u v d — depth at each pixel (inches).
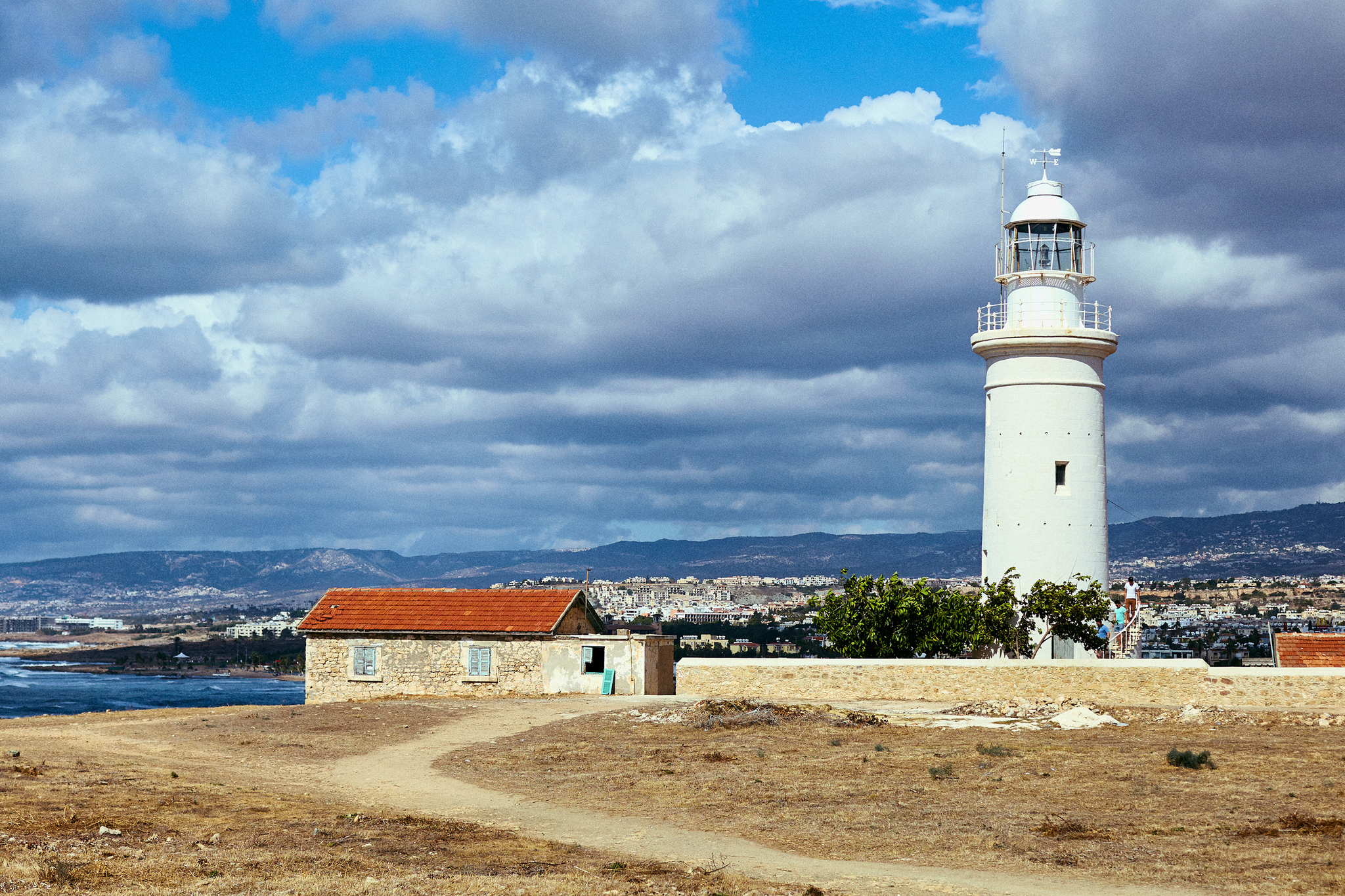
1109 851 737.6
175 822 840.3
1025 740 1190.9
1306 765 997.8
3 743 1270.9
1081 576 1742.1
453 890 662.5
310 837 804.6
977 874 705.6
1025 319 1859.0
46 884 649.0
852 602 1747.0
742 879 698.8
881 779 1000.9
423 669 1836.9
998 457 1846.7
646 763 1119.0
